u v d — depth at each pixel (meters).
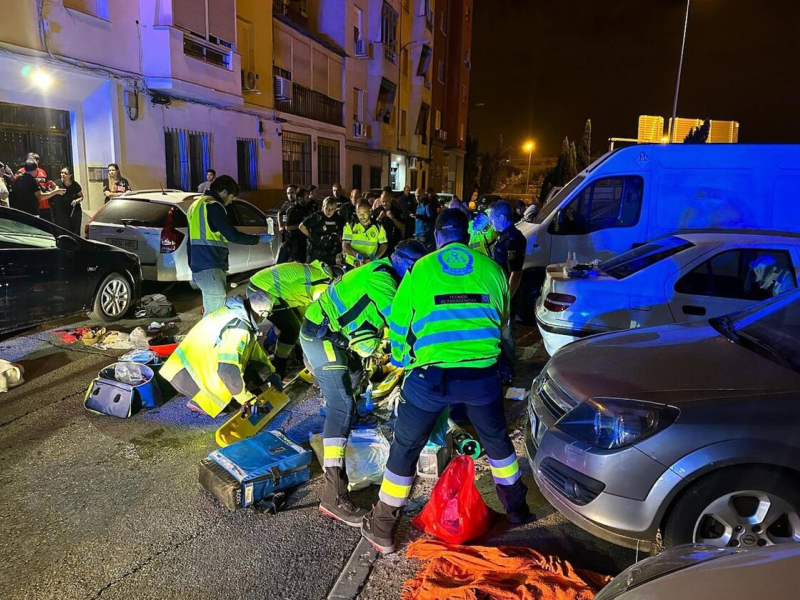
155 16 11.92
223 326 4.38
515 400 5.16
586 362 3.29
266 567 2.88
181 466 3.84
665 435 2.61
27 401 4.79
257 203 16.59
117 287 7.11
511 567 2.74
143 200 8.33
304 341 3.36
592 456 2.75
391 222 9.46
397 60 28.12
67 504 3.36
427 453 3.68
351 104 24.34
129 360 5.03
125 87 11.69
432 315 2.83
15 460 3.85
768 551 1.73
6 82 9.49
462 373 2.83
